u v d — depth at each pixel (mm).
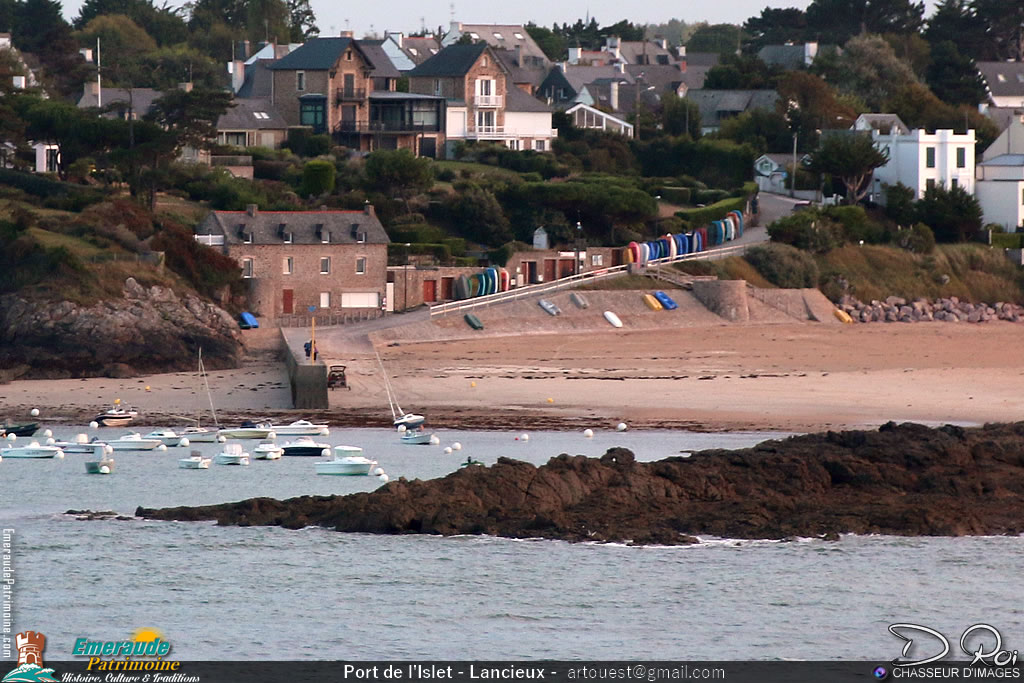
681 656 180125
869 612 194375
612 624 190375
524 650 181500
